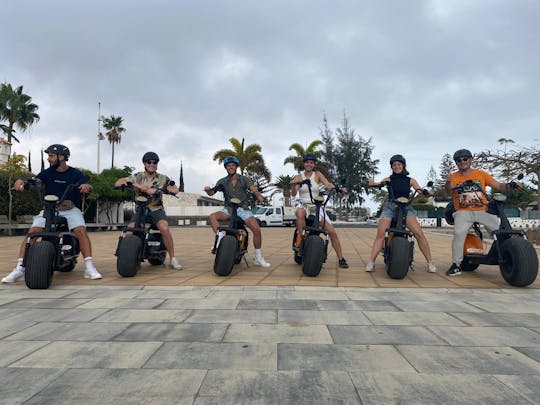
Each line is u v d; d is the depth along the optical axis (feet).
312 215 20.52
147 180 20.39
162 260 21.98
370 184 19.99
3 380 7.06
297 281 16.71
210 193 20.92
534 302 13.20
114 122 179.52
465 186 18.35
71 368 7.59
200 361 7.92
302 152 124.26
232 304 12.73
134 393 6.55
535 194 135.33
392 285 15.97
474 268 19.93
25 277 14.73
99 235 58.85
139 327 10.21
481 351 8.52
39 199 16.43
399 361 7.94
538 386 6.84
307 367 7.63
